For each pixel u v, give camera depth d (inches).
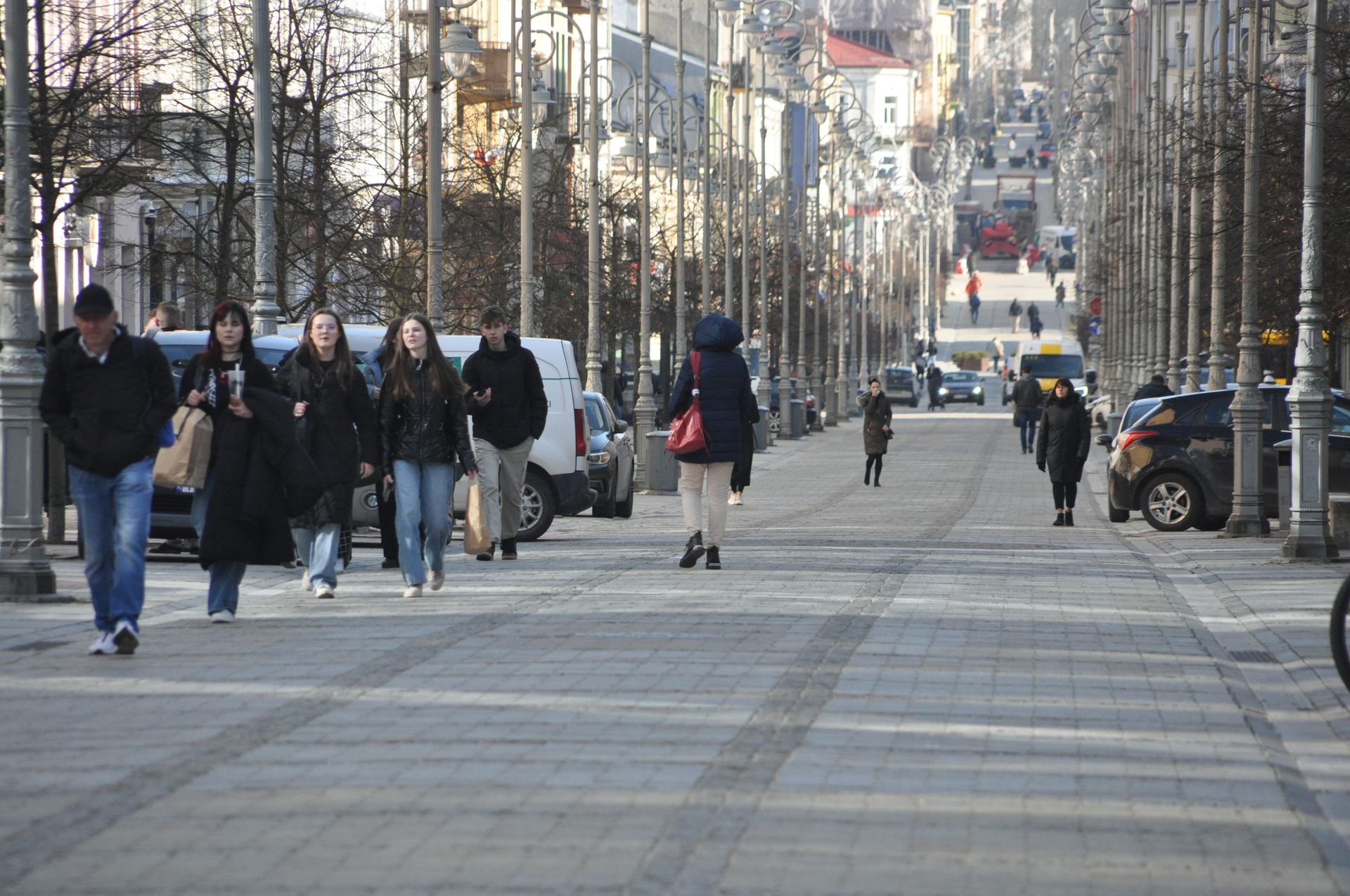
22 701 1304.1
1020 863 895.7
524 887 833.5
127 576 1513.3
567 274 6063.0
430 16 3540.8
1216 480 3331.7
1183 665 1553.9
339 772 1072.2
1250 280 3144.7
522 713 1258.6
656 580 2155.5
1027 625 1795.0
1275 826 986.7
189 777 1056.2
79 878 848.3
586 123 7701.8
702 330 2303.2
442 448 2000.5
